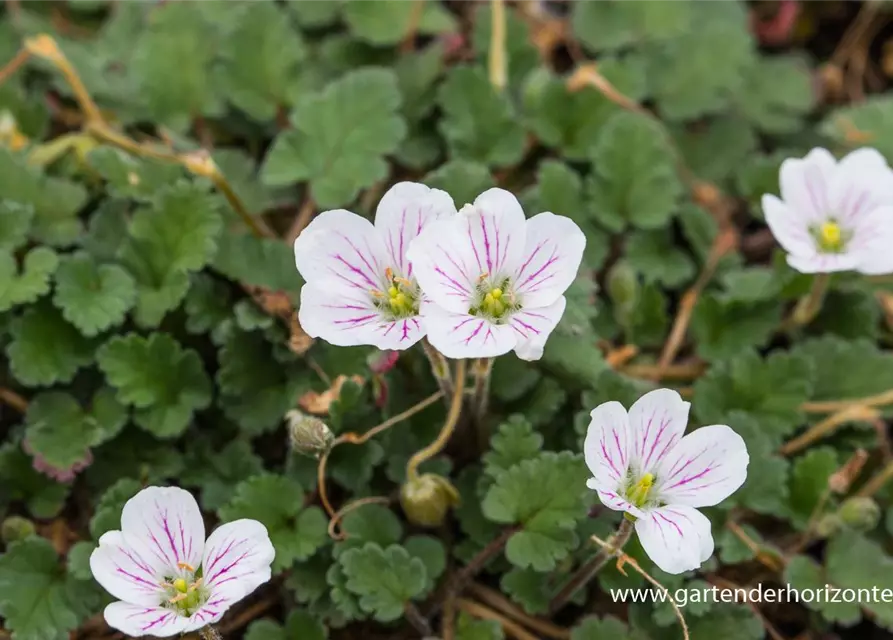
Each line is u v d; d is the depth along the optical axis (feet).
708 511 0.79
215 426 0.83
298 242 0.72
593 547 0.77
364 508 0.79
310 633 0.77
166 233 0.83
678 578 0.76
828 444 0.85
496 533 0.79
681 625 0.77
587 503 0.76
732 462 0.70
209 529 0.81
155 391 0.80
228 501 0.79
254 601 0.80
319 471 0.77
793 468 0.82
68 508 0.82
